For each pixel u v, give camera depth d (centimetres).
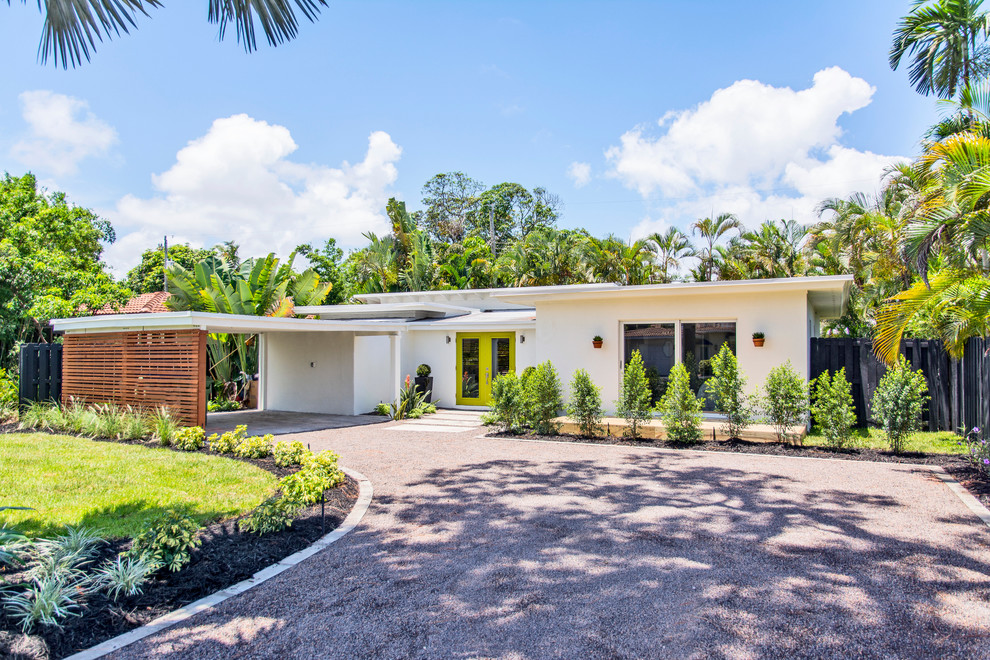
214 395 1716
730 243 2764
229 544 481
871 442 941
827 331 2325
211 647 322
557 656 310
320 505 598
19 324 1522
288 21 439
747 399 955
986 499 599
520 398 1112
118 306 1712
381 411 1460
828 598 373
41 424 1186
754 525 526
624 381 1017
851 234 1941
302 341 1572
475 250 3347
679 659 304
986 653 304
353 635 335
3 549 406
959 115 1002
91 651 317
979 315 703
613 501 616
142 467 777
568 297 1143
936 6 1262
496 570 430
